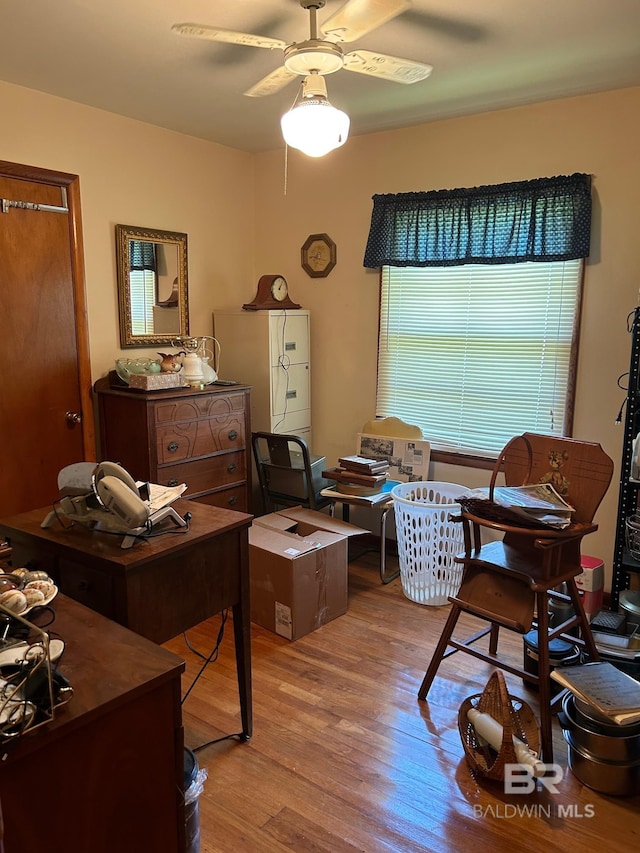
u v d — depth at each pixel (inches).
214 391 129.4
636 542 103.3
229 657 103.1
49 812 40.3
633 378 102.0
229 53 96.7
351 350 153.3
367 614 119.0
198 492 129.3
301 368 155.4
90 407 129.3
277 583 109.0
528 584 78.3
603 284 117.3
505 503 78.6
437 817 69.7
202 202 150.4
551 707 78.6
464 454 137.2
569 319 121.6
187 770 59.1
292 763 78.0
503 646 106.4
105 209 129.1
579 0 78.5
